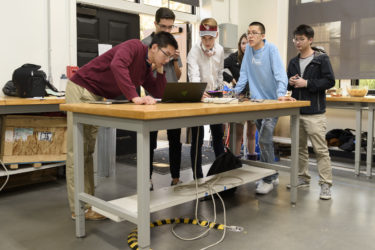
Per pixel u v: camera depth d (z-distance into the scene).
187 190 2.18
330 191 2.81
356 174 3.53
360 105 3.43
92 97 2.16
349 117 4.48
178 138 2.98
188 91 2.08
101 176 3.46
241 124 3.66
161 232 2.11
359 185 3.19
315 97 2.77
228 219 2.32
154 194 2.06
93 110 1.73
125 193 2.93
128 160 4.33
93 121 1.82
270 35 5.19
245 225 2.22
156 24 2.69
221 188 2.27
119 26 4.45
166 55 1.99
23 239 2.02
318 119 2.79
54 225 2.23
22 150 2.90
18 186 3.14
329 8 4.57
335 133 4.27
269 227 2.18
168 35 1.99
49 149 3.04
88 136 2.20
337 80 4.68
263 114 2.26
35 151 2.97
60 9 3.63
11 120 2.84
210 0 5.28
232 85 4.00
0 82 3.22
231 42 5.36
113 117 1.69
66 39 3.71
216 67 3.16
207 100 2.21
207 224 2.22
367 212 2.46
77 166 1.97
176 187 2.23
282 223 2.25
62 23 3.66
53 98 2.88
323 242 1.97
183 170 3.76
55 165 3.11
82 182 2.00
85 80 2.13
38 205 2.62
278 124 5.14
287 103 2.34
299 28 2.80
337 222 2.27
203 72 3.10
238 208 2.54
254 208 2.54
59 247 1.91
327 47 4.63
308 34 2.77
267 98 2.87
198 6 5.17
